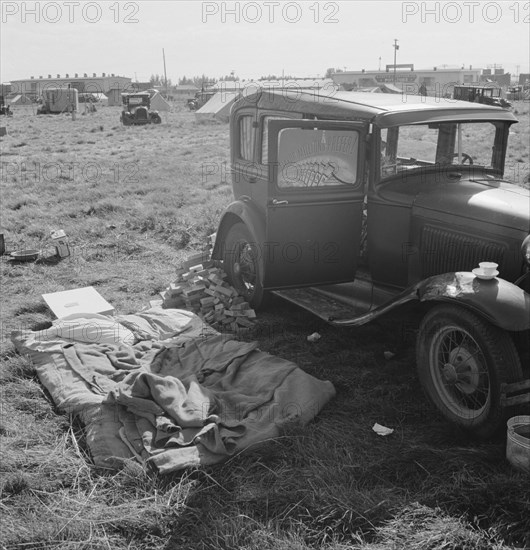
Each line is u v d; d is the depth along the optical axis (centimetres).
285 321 581
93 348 491
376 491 329
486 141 527
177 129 3359
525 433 355
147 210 1073
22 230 966
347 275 536
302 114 541
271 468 358
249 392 436
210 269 645
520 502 312
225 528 308
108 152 2225
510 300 359
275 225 502
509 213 419
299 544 294
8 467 357
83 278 729
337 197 507
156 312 580
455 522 304
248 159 613
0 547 298
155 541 305
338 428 398
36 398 441
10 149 2366
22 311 627
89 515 319
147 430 383
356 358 502
